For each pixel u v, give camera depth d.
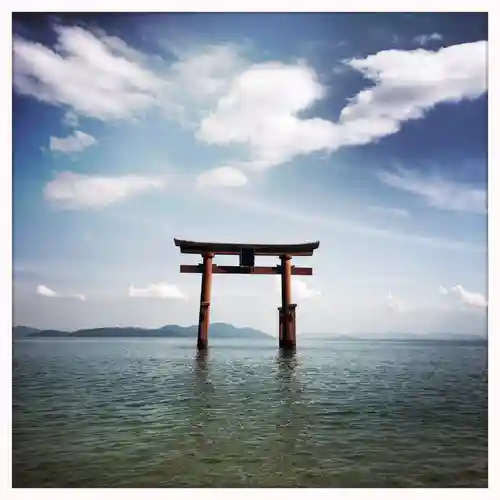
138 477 9.66
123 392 15.55
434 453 10.88
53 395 15.22
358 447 11.05
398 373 19.67
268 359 22.78
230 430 11.92
